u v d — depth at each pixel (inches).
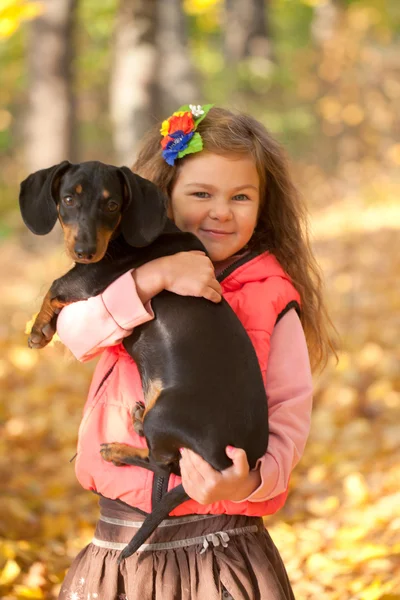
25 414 343.6
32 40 766.5
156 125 158.7
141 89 668.7
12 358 406.9
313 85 1032.2
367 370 355.6
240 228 141.3
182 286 130.5
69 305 135.4
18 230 784.3
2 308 522.0
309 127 991.6
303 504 260.7
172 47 848.9
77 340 133.2
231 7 1209.4
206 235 141.6
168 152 141.3
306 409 132.5
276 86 1069.8
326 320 174.6
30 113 774.5
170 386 125.7
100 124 1202.0
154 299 133.0
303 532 240.4
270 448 125.3
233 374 124.9
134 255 134.8
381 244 581.9
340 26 1009.5
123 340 134.9
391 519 237.0
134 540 122.0
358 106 952.3
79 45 1047.0
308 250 158.1
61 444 313.3
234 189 140.5
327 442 300.2
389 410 320.5
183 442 120.5
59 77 761.6
